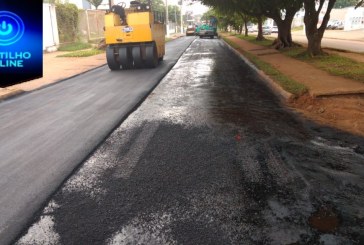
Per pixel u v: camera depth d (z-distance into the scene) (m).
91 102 8.63
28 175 4.57
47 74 13.94
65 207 3.72
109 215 3.52
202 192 3.90
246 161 4.70
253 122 6.47
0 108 8.52
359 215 3.40
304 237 3.07
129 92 9.66
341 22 53.22
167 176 4.32
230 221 3.33
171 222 3.35
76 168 4.70
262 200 3.70
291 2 18.44
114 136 5.94
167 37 49.47
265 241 3.03
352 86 8.50
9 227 3.42
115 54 14.52
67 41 28.31
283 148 5.15
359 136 5.64
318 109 7.25
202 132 5.95
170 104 8.09
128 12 15.55
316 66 12.66
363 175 4.25
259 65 13.66
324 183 4.05
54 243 3.13
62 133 6.23
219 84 10.52
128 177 4.35
